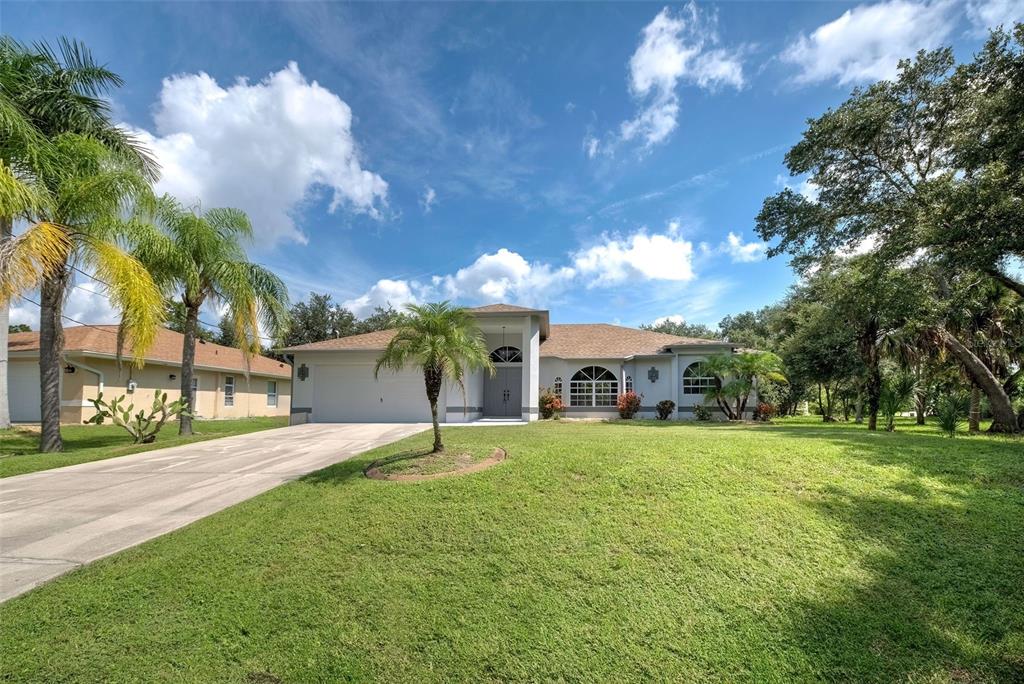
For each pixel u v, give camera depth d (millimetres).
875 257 16438
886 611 3771
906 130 16656
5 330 15383
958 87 14484
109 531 5719
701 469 6949
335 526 5445
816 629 3562
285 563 4637
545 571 4383
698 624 3623
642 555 4625
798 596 3965
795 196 19391
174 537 5340
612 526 5215
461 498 6113
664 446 8578
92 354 19297
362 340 20484
